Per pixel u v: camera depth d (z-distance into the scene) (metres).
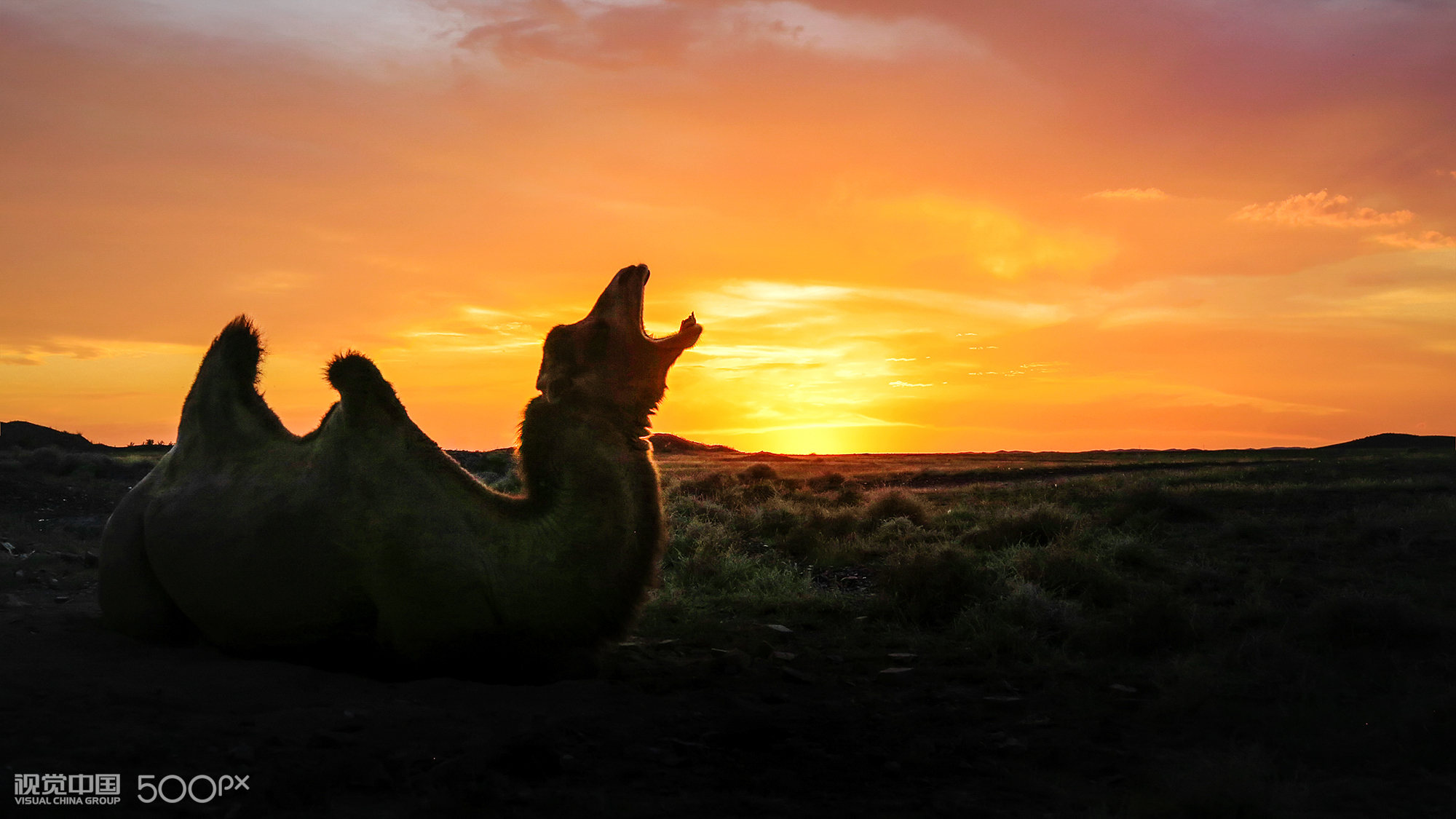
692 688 6.57
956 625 8.70
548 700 5.80
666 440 69.69
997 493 22.59
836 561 13.31
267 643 6.28
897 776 4.79
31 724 4.68
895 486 30.02
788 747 5.22
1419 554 11.99
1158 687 6.60
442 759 4.60
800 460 53.75
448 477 6.20
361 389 6.18
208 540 6.28
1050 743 5.38
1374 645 7.63
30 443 40.22
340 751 4.61
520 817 3.97
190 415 7.12
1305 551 12.41
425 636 5.95
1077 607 9.13
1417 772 4.85
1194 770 4.66
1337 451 48.75
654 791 4.44
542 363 6.55
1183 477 24.72
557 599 5.97
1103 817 4.15
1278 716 5.80
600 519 6.05
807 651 8.03
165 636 6.85
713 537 14.01
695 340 6.75
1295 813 4.25
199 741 4.61
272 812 3.87
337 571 5.99
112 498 19.86
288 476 6.33
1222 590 10.30
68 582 9.98
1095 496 20.36
